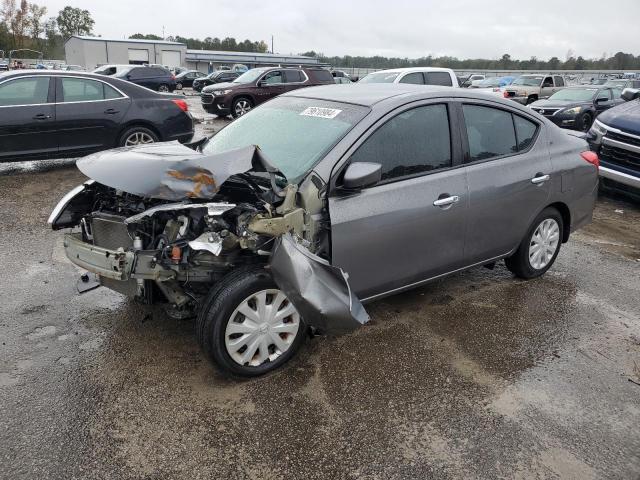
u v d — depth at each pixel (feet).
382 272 11.10
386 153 10.90
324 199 10.05
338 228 10.08
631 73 190.08
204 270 9.69
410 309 13.25
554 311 13.47
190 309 10.28
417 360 11.01
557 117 49.52
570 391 10.19
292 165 10.57
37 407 9.08
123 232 9.82
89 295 13.24
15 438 8.34
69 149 25.85
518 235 13.91
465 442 8.71
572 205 15.08
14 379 9.81
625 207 24.90
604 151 24.38
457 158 12.09
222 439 8.55
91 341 11.20
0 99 24.00
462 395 9.93
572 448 8.66
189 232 9.29
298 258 9.15
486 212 12.62
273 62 201.46
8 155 24.45
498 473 8.08
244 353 9.91
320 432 8.80
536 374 10.70
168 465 7.98
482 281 15.14
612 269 16.62
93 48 172.24
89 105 25.96
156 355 10.78
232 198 10.75
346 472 7.99
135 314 12.39
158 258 9.12
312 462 8.16
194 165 9.11
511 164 13.14
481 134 12.73
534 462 8.32
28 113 24.43
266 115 13.15
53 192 22.88
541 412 9.54
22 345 10.93
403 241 11.15
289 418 9.10
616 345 11.98
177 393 9.63
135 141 27.71
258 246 9.54
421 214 11.25
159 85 87.10
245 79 53.57
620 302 14.20
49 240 16.98
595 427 9.19
